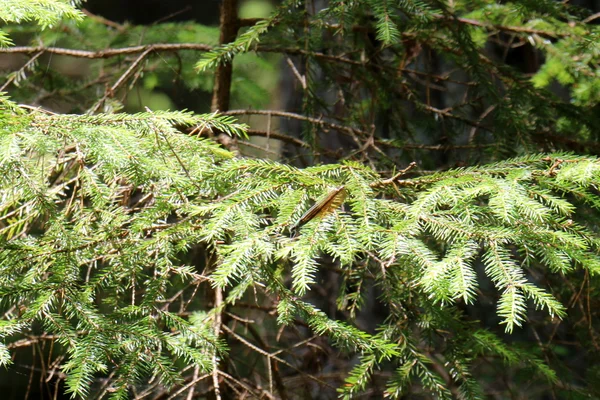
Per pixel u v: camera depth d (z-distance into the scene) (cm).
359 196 393
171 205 414
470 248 368
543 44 708
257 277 433
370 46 760
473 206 392
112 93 702
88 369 372
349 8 601
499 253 368
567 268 358
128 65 879
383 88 746
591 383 641
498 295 742
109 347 387
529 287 354
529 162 423
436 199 393
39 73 822
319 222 379
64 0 578
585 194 392
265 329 871
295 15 664
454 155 766
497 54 969
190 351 411
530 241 372
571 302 657
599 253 405
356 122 750
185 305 584
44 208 415
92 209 434
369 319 962
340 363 835
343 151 754
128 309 418
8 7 406
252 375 804
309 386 788
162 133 407
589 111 700
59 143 379
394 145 689
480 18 711
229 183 413
